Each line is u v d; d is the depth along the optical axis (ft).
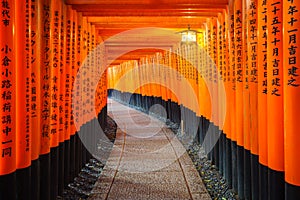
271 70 10.90
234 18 16.40
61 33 17.31
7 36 9.86
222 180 19.84
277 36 10.64
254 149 13.53
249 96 13.98
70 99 18.81
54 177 15.85
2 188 9.94
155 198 16.97
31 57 12.26
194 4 18.98
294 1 9.22
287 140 9.66
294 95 9.37
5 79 9.89
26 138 11.65
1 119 9.87
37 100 12.73
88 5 19.30
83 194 17.61
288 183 9.66
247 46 13.84
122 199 16.81
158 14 21.65
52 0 15.87
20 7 11.27
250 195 14.67
